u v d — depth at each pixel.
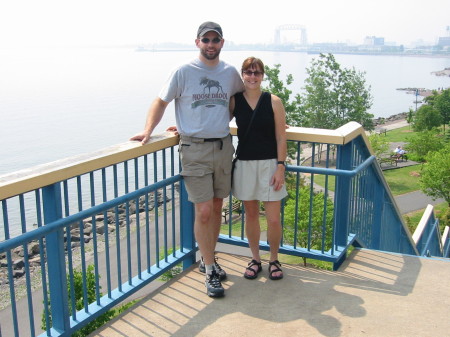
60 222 2.62
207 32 3.10
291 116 44.91
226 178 3.47
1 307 20.97
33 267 24.33
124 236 27.67
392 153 62.31
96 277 3.11
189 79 3.22
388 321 3.14
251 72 3.28
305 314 3.23
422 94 199.12
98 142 100.50
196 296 3.48
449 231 12.46
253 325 3.11
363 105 65.50
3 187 2.25
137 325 3.12
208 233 3.46
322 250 3.94
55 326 2.86
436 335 2.99
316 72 64.25
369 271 3.88
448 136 83.00
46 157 85.38
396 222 6.23
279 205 3.56
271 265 3.73
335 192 3.89
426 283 3.66
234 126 3.86
